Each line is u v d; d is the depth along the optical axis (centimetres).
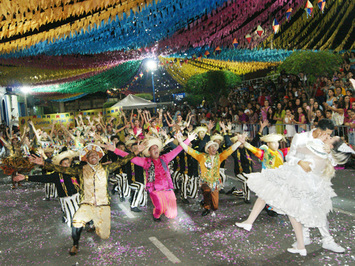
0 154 1762
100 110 1930
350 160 985
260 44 1473
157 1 659
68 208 576
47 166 501
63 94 2998
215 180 640
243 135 626
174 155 645
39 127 1844
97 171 518
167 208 618
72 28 714
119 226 617
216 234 540
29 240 582
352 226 535
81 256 494
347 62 1404
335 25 1302
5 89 3042
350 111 982
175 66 2328
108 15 667
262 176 483
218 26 1086
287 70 1360
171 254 476
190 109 2291
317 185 443
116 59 1455
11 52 940
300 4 936
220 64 1981
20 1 544
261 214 634
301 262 427
